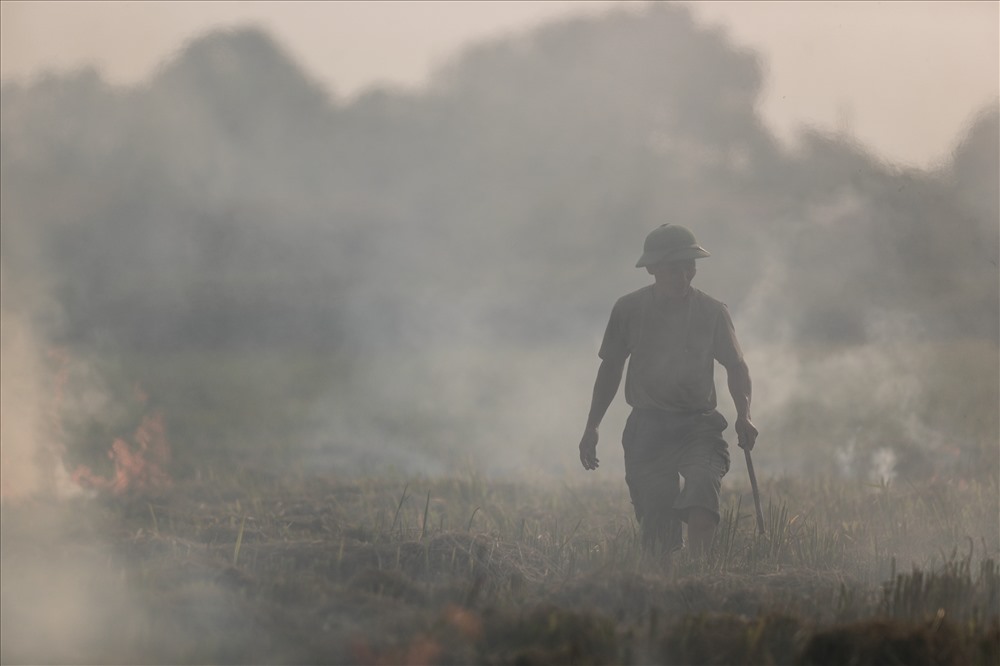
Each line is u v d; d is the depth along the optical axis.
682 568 22.80
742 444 25.41
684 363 25.47
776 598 20.20
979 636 17.23
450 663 16.75
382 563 22.78
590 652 16.81
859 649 16.56
